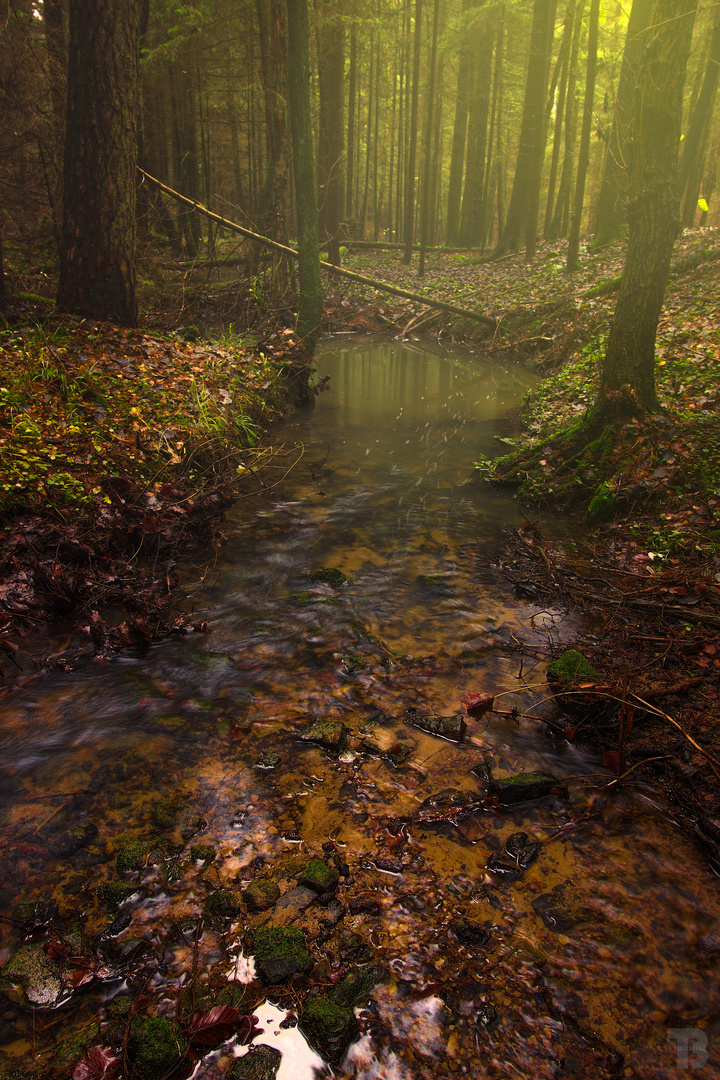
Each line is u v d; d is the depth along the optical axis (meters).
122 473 5.65
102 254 8.48
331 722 3.39
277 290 13.36
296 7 8.69
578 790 3.02
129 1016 2.01
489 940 2.29
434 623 4.42
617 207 18.55
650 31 5.28
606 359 6.39
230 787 2.98
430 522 6.09
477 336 15.37
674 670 3.77
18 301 8.66
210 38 16.61
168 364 7.98
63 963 2.17
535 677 3.84
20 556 4.49
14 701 3.55
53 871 2.53
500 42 25.47
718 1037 2.01
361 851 2.64
